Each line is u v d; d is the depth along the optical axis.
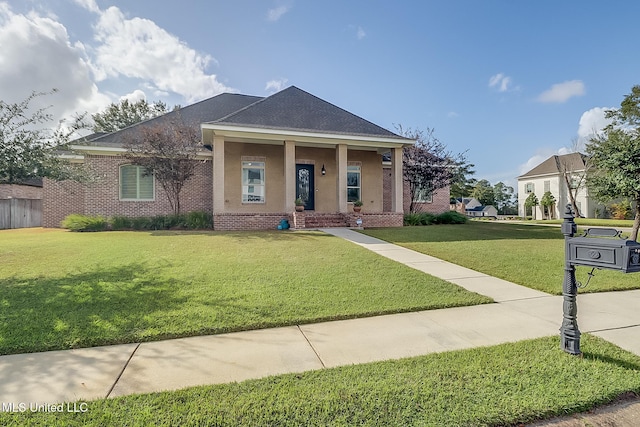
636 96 17.69
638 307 5.11
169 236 11.38
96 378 2.91
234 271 6.76
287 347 3.61
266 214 14.36
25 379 2.88
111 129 33.53
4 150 7.00
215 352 3.47
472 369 3.08
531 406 2.52
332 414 2.39
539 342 3.71
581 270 7.53
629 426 2.39
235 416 2.35
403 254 9.11
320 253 8.76
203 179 16.59
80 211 16.80
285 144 15.20
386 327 4.22
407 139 16.28
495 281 6.63
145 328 4.01
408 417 2.38
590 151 24.14
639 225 11.95
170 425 2.25
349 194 18.77
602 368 3.12
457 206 50.31
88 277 6.20
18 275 6.32
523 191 42.00
